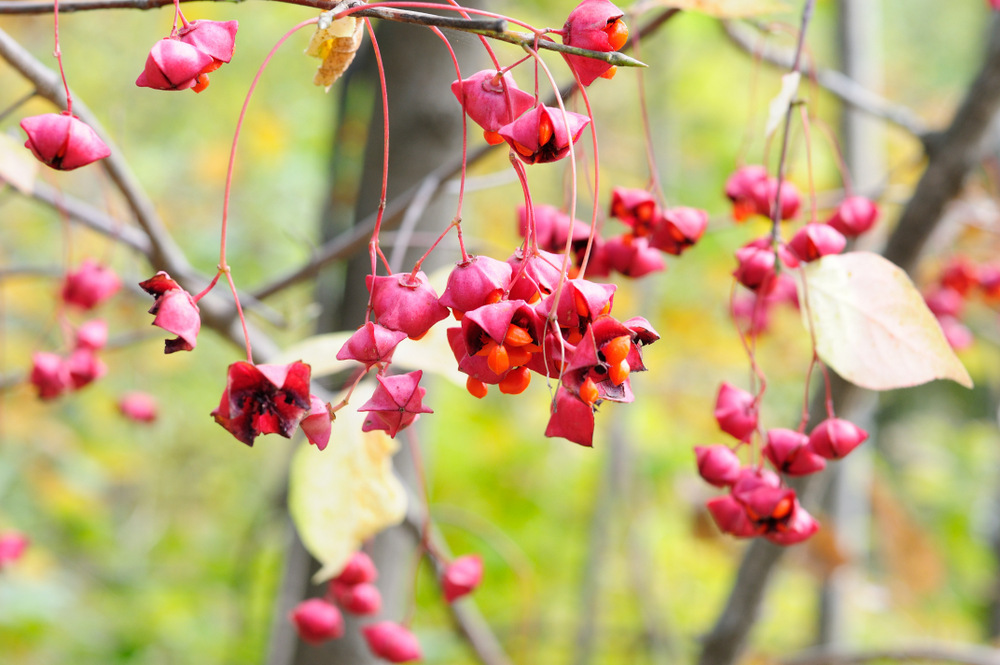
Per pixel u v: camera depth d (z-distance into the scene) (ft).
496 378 1.62
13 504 6.37
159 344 6.38
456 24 1.63
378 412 1.65
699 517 4.03
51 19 6.06
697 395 6.75
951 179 2.31
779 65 2.43
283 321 2.29
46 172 3.66
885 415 9.77
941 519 8.34
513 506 6.15
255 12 6.12
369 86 3.28
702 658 2.87
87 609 5.82
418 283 1.65
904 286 1.84
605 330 1.60
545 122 1.62
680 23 4.50
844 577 3.67
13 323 5.90
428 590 5.25
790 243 1.87
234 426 1.61
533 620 5.49
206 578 6.41
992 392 8.78
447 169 2.06
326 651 2.67
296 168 6.15
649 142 1.91
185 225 6.36
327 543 1.96
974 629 7.60
